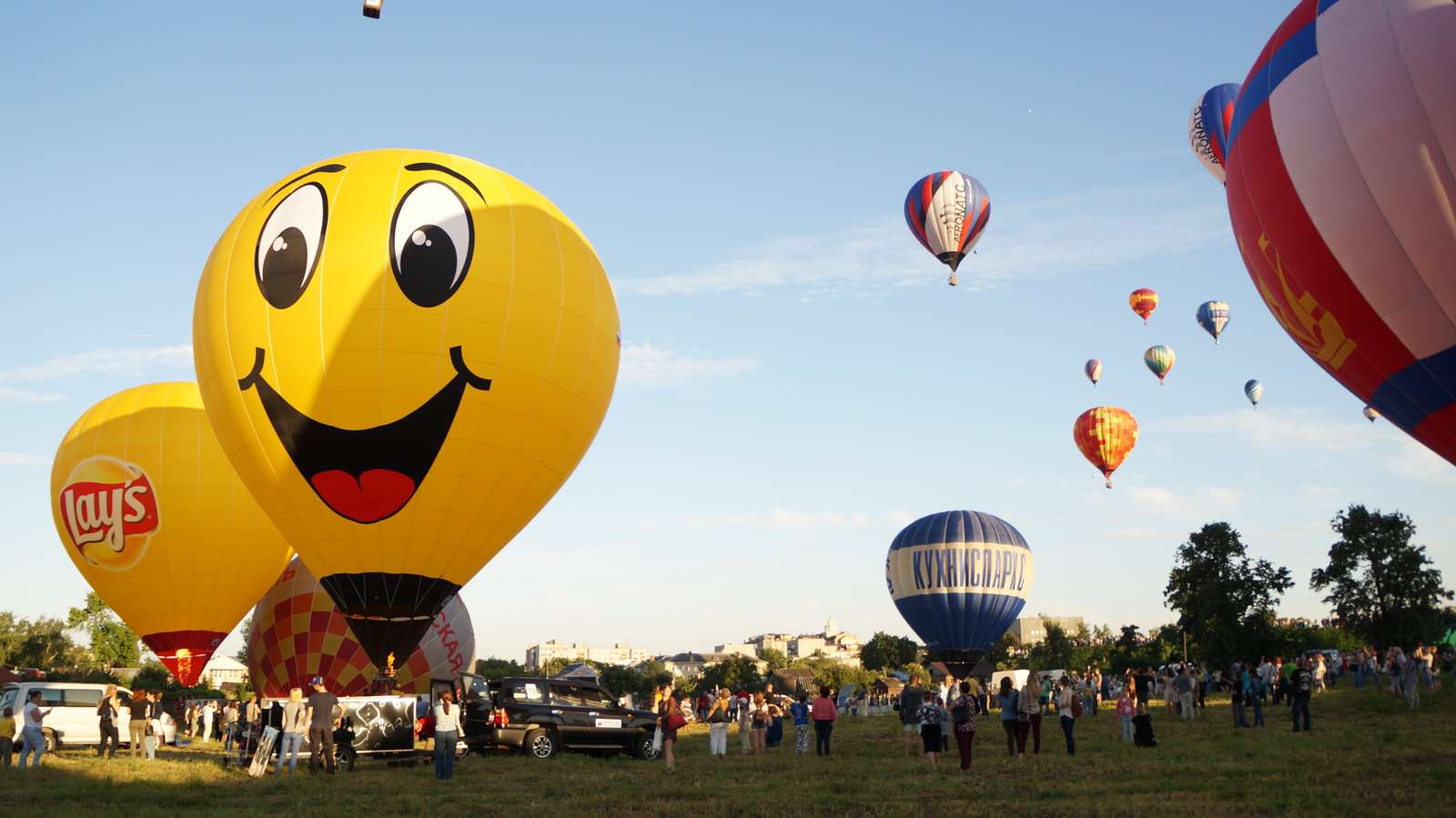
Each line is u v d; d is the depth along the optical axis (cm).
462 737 2200
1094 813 1176
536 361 2162
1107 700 4444
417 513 2114
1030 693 1883
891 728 3219
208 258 2259
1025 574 5031
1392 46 1736
